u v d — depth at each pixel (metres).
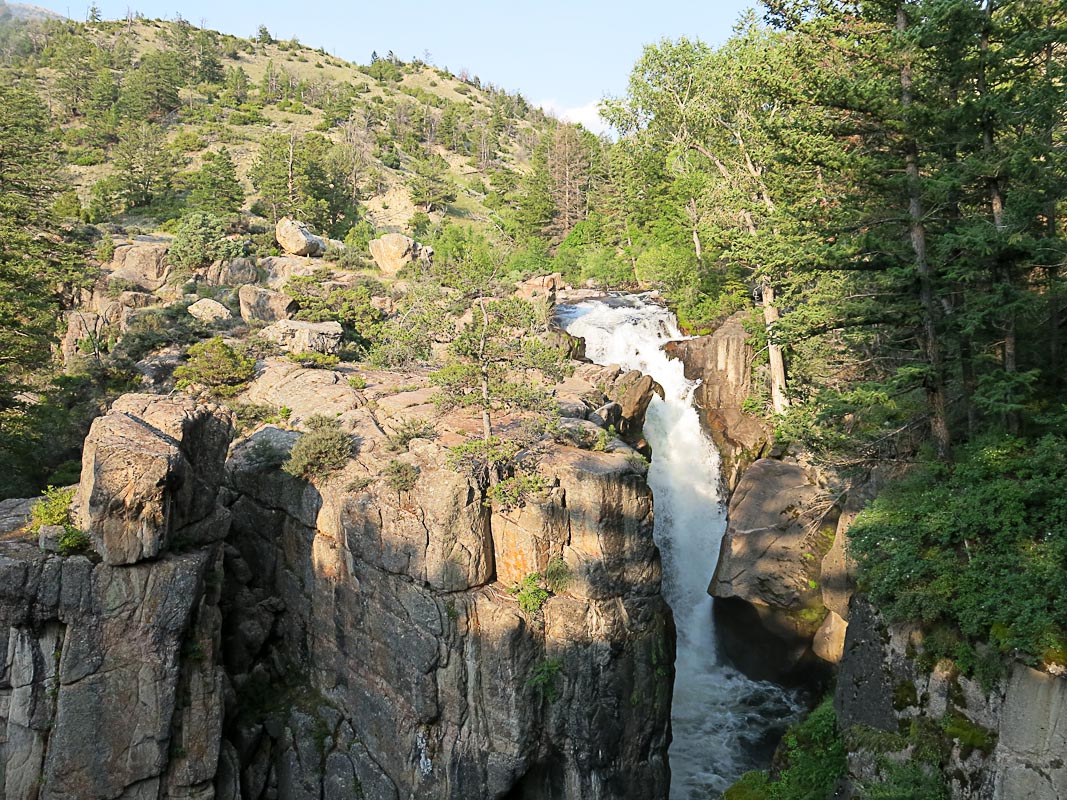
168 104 128.88
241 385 44.81
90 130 111.50
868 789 24.95
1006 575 22.22
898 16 27.31
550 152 116.44
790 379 42.25
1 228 45.56
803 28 31.62
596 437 35.06
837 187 36.41
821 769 27.75
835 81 25.31
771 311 45.97
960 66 25.48
